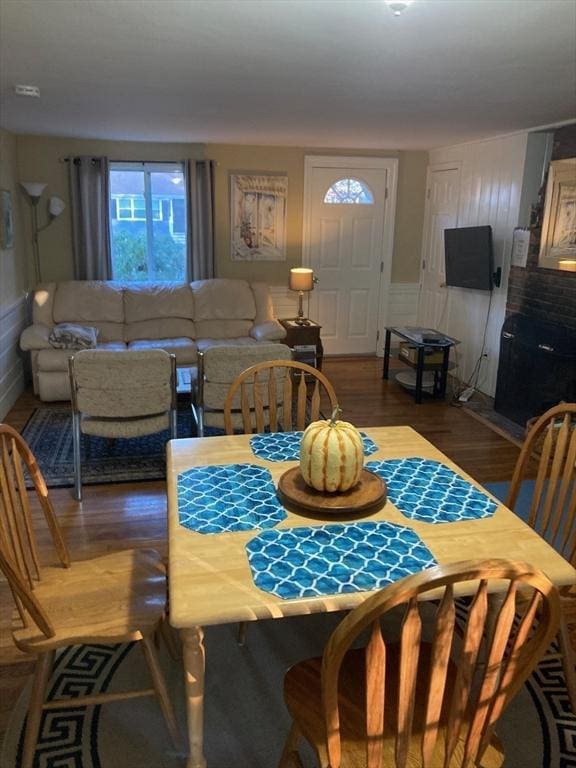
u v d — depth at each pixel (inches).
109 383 124.1
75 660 84.2
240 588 52.6
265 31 90.9
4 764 67.8
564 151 168.9
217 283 228.4
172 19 86.1
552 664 84.0
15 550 65.0
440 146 233.3
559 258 168.6
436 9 80.8
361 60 106.7
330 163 243.0
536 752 70.4
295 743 58.0
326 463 65.6
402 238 259.0
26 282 223.1
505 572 41.1
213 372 129.2
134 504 129.0
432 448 85.1
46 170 219.3
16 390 200.1
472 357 221.3
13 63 111.3
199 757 59.3
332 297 258.8
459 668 45.3
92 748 69.9
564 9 80.7
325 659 42.4
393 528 62.8
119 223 233.5
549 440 78.1
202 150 230.4
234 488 71.4
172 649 81.4
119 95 139.1
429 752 46.3
